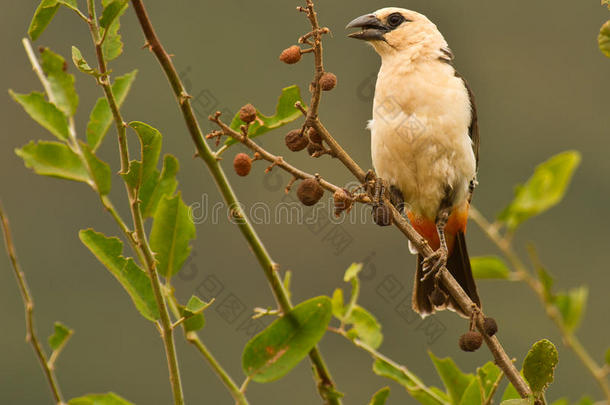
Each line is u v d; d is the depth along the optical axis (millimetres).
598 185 18406
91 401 4293
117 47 4434
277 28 17797
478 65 19672
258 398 14617
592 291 16984
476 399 4824
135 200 4293
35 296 16719
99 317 16656
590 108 19047
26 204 17078
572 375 15703
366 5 17516
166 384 15711
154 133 4320
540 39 19922
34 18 4613
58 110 4762
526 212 5086
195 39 17750
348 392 14891
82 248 16906
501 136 18906
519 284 17078
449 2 19250
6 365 16703
